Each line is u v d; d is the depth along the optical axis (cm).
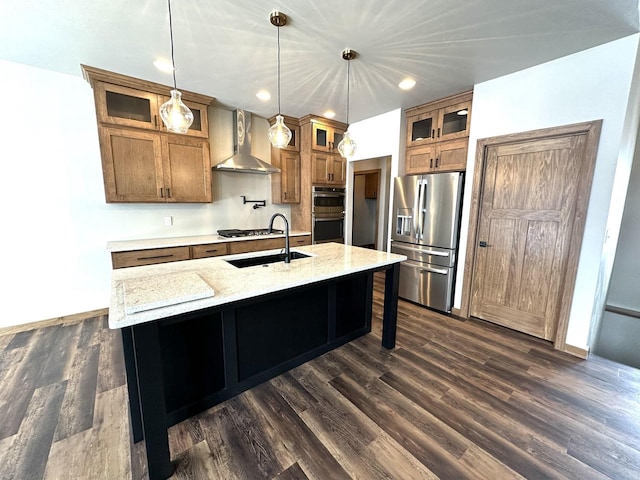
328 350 239
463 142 309
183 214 355
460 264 315
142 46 219
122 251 272
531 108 249
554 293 251
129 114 286
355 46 218
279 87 296
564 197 239
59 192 281
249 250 357
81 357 225
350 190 464
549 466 135
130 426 157
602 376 206
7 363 216
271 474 130
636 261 371
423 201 339
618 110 206
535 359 229
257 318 191
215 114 364
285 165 413
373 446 145
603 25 187
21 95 257
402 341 258
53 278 285
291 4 171
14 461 135
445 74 264
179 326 157
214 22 188
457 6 171
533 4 168
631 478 129
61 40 210
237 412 169
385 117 384
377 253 250
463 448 145
